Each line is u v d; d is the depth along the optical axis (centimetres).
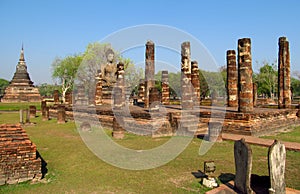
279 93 2072
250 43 1428
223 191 554
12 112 3238
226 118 1421
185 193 587
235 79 1964
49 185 639
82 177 699
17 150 650
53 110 2486
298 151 985
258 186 577
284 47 2045
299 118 1884
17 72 5975
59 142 1181
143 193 591
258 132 1369
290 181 665
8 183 638
